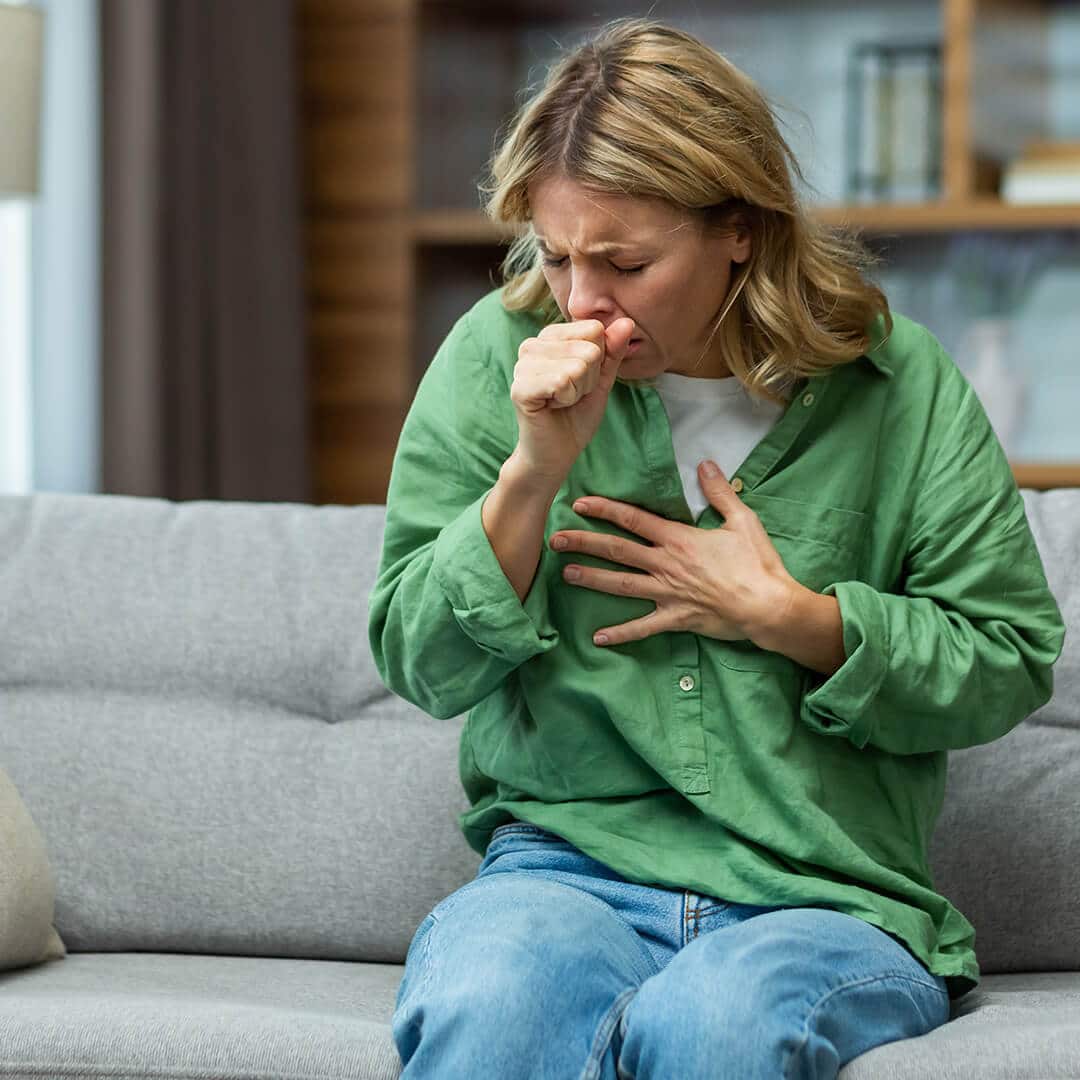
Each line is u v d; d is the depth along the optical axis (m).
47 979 3.26
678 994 2.48
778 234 2.98
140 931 3.63
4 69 5.74
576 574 2.98
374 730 3.74
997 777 3.57
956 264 7.88
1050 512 3.85
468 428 3.12
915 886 2.94
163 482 6.72
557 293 2.92
